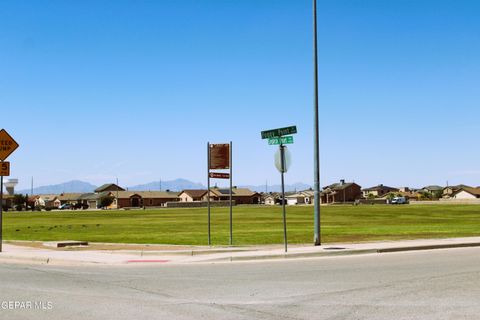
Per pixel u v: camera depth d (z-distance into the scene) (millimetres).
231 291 11656
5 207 158250
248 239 25469
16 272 15203
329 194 194500
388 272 14211
